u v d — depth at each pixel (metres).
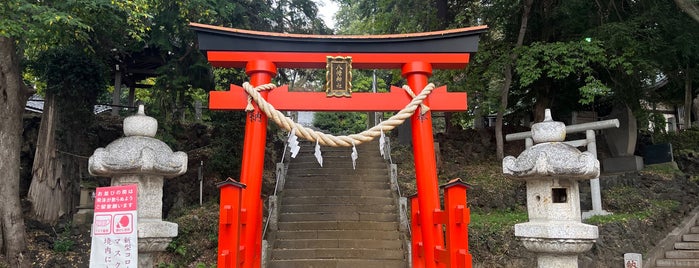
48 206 11.50
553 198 5.71
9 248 9.51
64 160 11.94
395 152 15.79
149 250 5.21
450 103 7.98
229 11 11.79
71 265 10.03
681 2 10.52
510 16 15.43
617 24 12.59
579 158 5.36
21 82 10.64
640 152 17.52
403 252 10.02
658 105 23.97
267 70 7.87
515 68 14.05
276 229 10.79
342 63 7.84
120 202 4.70
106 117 15.59
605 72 14.76
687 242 11.52
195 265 10.62
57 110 12.03
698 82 17.75
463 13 15.02
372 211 11.76
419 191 7.59
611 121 11.84
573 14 13.80
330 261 9.66
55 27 10.05
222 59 7.87
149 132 5.61
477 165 15.85
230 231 5.63
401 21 15.75
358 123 26.69
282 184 12.56
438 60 8.07
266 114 7.46
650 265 10.70
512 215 12.40
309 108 7.85
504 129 17.97
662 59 13.66
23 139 13.22
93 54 12.80
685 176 14.73
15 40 10.26
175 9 11.88
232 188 5.75
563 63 13.31
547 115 5.92
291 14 14.38
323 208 11.80
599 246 10.70
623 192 13.70
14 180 9.80
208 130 15.78
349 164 14.28
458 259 5.82
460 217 5.87
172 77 12.66
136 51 15.77
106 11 10.55
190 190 13.75
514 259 10.44
